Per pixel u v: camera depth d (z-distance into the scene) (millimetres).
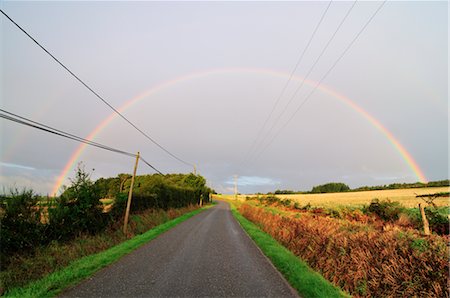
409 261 5488
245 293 5508
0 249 7137
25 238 7875
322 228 9758
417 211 15359
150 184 25609
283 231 12578
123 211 15016
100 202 12023
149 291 5492
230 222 21828
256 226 19250
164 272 6836
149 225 16422
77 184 11156
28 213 8234
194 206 42656
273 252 9516
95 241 10281
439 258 5129
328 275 7098
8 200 7949
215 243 11414
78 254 8594
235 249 10195
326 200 45688
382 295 5418
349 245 7172
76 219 10328
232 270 7188
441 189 56938
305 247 9492
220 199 114625
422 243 5906
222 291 5594
